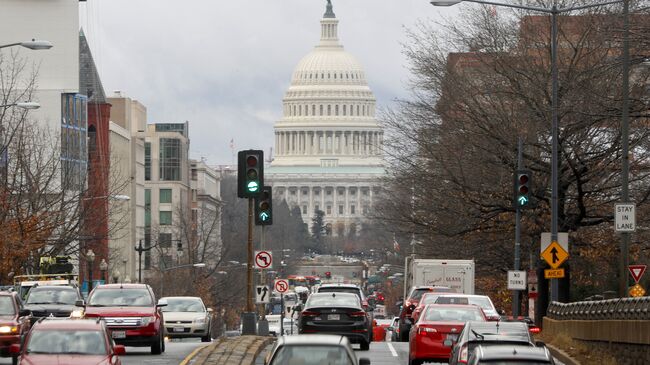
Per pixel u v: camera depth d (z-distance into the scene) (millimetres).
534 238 161625
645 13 115312
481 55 155500
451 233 164750
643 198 145875
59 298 122312
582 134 146125
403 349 117125
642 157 146000
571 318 112438
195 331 138250
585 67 141500
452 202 161125
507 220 163875
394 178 175500
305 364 55125
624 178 111312
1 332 89812
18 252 164125
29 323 95688
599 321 95312
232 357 89750
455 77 158375
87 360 67812
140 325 102125
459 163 156750
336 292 124125
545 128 147750
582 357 98062
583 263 172875
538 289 157500
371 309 133000
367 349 114625
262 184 111188
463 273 159000
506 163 155125
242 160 111062
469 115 154750
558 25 150125
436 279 159125
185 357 98375
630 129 138000
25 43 130625
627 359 84938
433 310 89875
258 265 132000
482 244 173625
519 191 135000
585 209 154000
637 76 129750
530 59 150000
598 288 184875
